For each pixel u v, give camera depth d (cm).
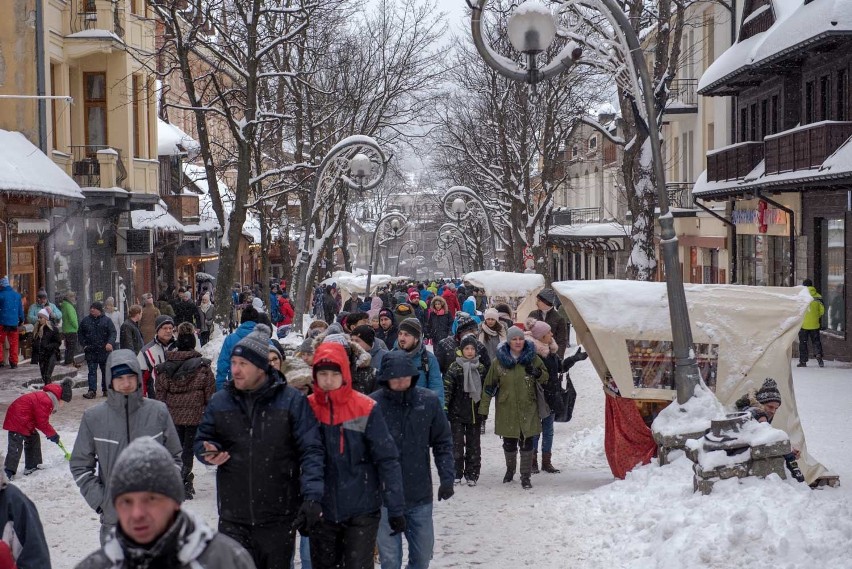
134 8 3406
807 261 2836
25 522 519
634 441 1151
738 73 3083
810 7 2605
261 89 3472
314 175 2656
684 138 4509
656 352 1162
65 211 3025
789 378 1156
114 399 737
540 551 893
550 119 4172
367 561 682
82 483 730
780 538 759
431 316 2194
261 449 609
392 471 674
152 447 350
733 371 1159
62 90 3069
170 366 1116
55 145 3059
